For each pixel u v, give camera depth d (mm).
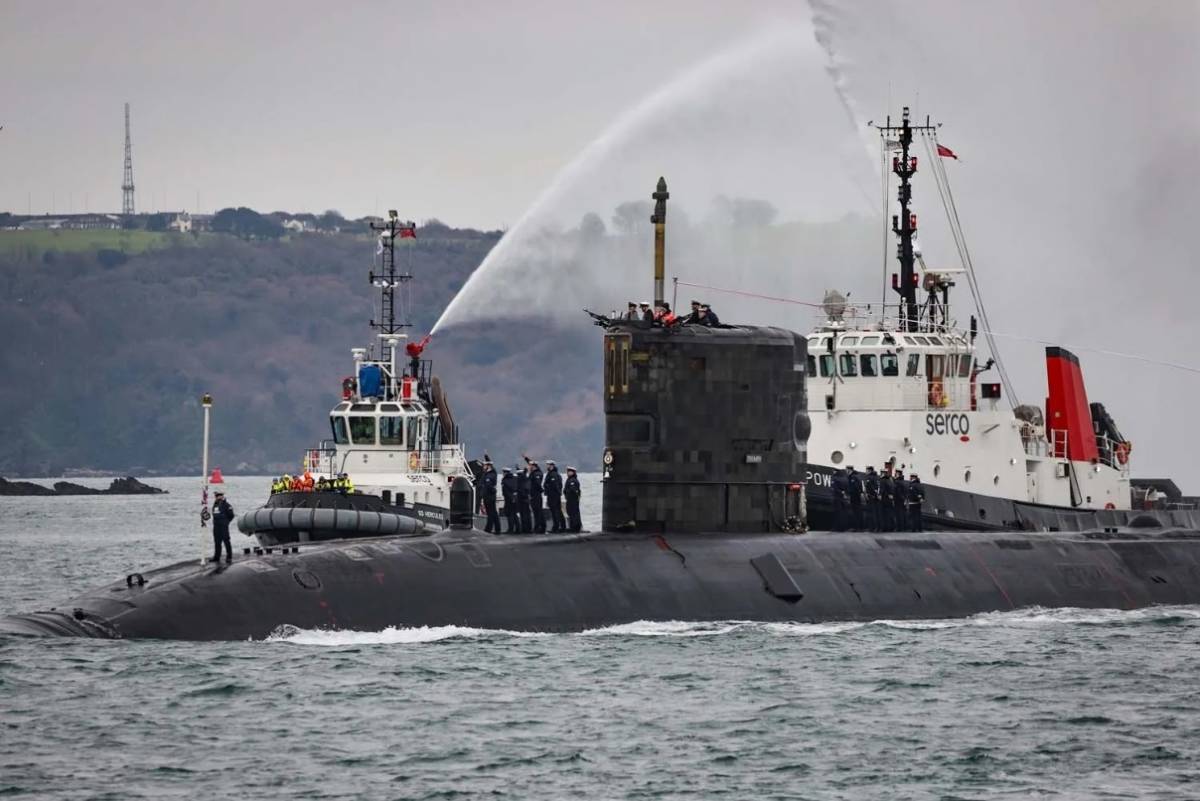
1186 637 154250
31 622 137250
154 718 112562
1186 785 100812
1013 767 104375
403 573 142875
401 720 112688
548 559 148500
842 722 115188
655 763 103500
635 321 153875
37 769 100875
